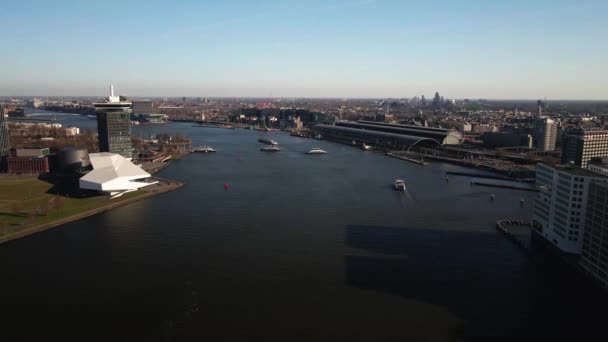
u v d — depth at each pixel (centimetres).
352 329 14762
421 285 17888
